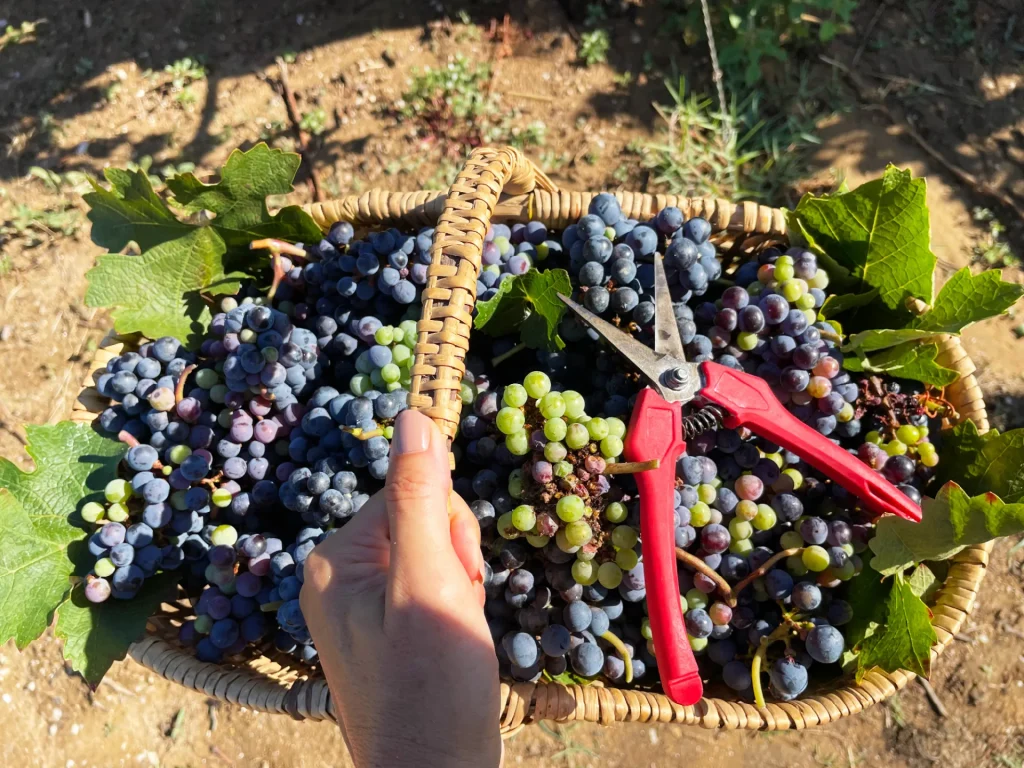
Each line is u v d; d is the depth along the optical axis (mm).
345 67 641
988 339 555
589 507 288
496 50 638
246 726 524
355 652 240
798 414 338
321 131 628
